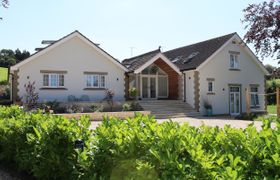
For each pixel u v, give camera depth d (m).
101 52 27.05
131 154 4.01
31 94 23.69
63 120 6.01
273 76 19.09
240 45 31.19
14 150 7.65
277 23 17.55
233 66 31.03
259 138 3.41
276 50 17.94
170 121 4.74
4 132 7.96
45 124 6.15
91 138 5.08
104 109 25.64
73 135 5.51
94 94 26.91
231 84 30.53
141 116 5.24
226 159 3.33
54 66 25.47
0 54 77.06
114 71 27.84
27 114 8.29
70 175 5.31
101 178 4.26
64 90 25.72
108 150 4.43
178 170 3.27
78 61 26.38
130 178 3.86
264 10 18.00
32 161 6.42
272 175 2.97
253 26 18.08
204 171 3.13
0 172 7.65
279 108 23.06
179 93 30.16
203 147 3.79
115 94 27.83
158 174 3.48
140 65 27.55
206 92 28.83
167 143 3.59
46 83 25.22
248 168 3.11
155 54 28.02
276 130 3.58
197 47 33.06
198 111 28.19
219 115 29.00
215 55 29.02
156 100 28.86
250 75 32.19
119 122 5.20
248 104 26.00
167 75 31.67
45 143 5.95
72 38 26.14
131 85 29.42
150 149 3.66
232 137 3.71
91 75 26.88
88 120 5.99
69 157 5.32
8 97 35.19
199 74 28.48
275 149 3.10
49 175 5.94
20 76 24.30
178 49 37.16
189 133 4.05
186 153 3.53
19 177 7.27
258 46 18.14
